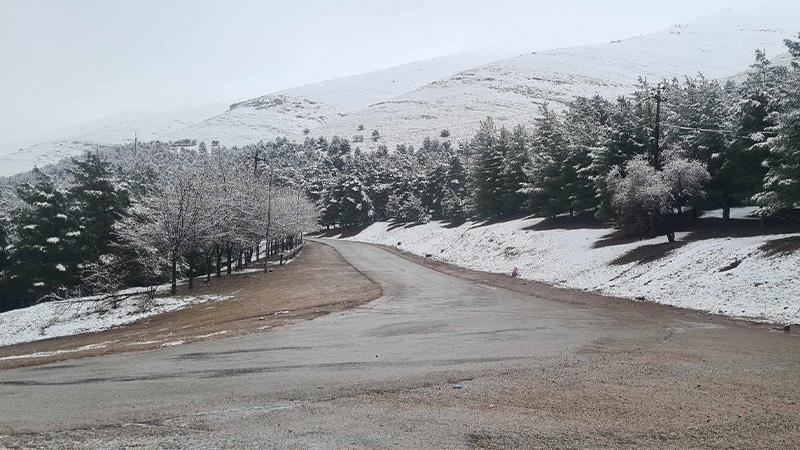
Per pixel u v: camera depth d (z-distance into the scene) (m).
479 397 8.80
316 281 38.34
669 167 32.00
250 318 23.42
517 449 6.39
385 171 115.06
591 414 7.78
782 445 6.59
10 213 51.47
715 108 35.12
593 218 49.31
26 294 46.78
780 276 20.89
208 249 45.38
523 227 54.34
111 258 38.06
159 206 38.94
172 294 37.16
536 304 24.77
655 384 9.66
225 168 56.22
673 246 30.58
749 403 8.41
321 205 118.19
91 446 6.64
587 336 15.76
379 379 10.34
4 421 7.92
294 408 8.28
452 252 59.97
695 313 20.61
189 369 12.08
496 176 68.44
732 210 39.59
